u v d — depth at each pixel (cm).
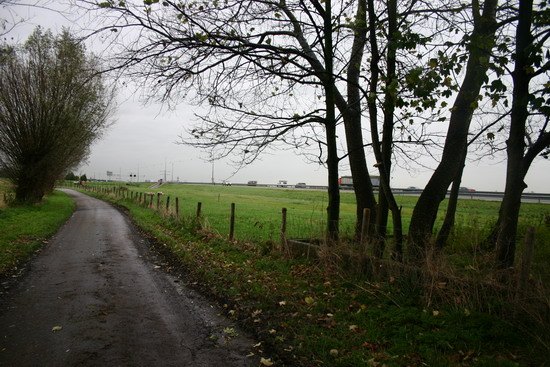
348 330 489
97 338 478
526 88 568
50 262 946
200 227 1407
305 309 569
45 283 743
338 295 618
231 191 7594
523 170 584
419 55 718
